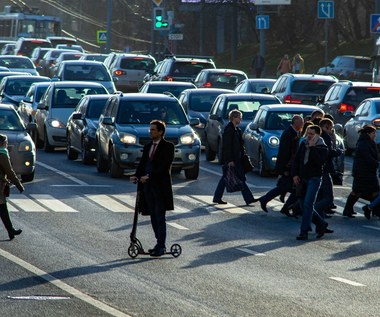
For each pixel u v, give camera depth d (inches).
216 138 2586.1
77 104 2807.6
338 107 2908.5
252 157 2346.2
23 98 3196.4
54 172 2301.9
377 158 1769.2
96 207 1787.6
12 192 1955.0
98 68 3804.1
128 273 1186.6
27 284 1099.9
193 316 954.1
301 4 6850.4
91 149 2445.9
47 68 5467.5
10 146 2080.5
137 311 973.2
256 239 1497.3
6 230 1514.5
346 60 5034.5
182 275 1182.3
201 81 3754.9
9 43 7003.0
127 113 2266.2
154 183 1327.5
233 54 7042.3
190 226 1610.5
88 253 1325.0
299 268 1254.9
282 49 7057.1
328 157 1647.4
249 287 1112.8
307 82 3184.1
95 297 1039.0
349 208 1784.0
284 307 1005.2
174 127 2237.9
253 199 1870.1
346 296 1073.5
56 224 1585.9
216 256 1333.7
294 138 1754.4
